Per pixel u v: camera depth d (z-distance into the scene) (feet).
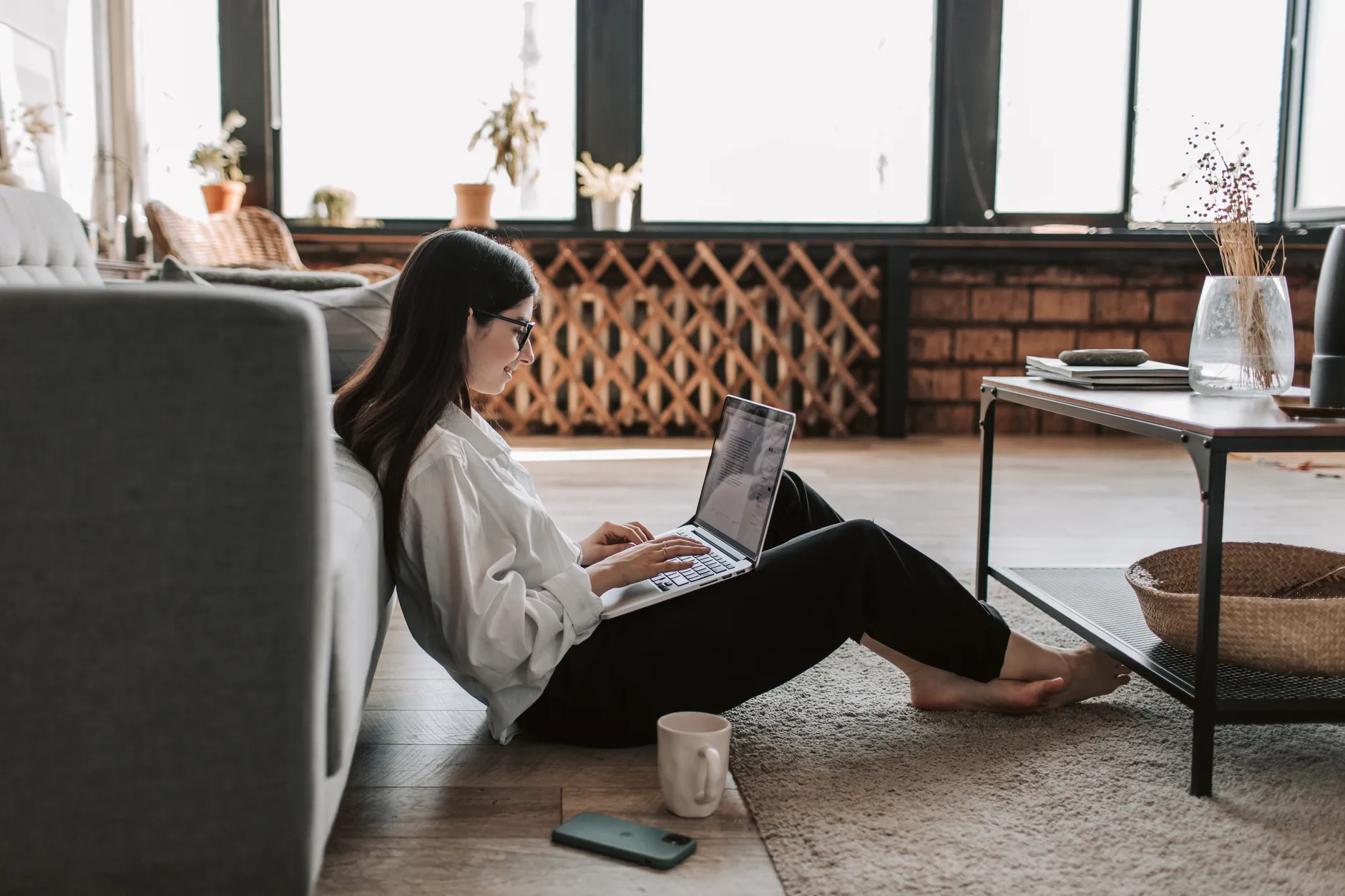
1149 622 4.58
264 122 14.25
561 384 15.12
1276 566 5.09
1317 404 4.28
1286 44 14.83
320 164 14.67
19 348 2.32
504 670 3.82
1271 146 15.02
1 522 2.36
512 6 14.51
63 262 5.14
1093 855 3.47
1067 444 14.07
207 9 14.03
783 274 14.56
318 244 14.35
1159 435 4.21
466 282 3.75
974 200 14.97
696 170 15.01
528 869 3.40
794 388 15.17
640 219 15.07
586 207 14.90
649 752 4.33
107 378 2.35
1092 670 4.75
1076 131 14.98
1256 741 4.42
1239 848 3.51
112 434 2.36
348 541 3.01
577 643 4.06
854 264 14.48
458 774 4.11
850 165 15.05
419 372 3.76
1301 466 12.23
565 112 14.79
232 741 2.50
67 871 2.51
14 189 4.91
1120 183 15.08
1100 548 8.16
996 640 4.43
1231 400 4.86
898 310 14.43
